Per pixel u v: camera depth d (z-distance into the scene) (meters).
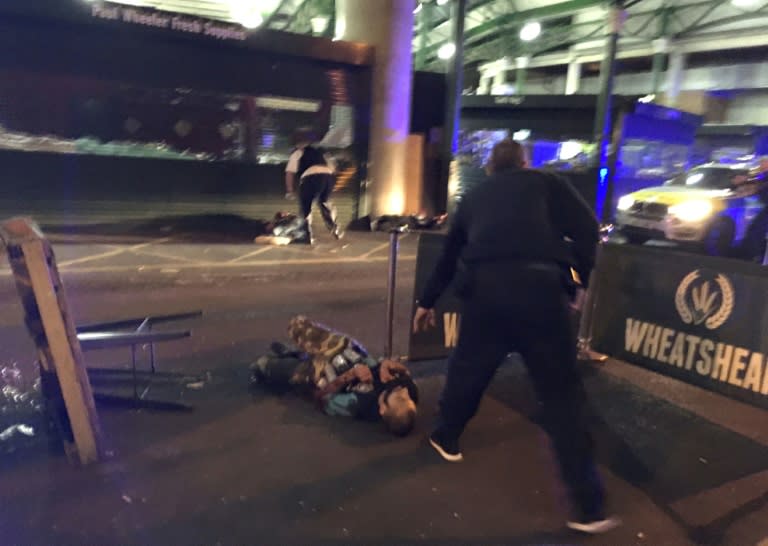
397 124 12.27
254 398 4.10
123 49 9.82
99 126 9.98
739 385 3.92
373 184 12.34
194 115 10.67
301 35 10.99
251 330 5.61
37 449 3.33
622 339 4.61
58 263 7.89
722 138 22.62
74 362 3.08
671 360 4.29
